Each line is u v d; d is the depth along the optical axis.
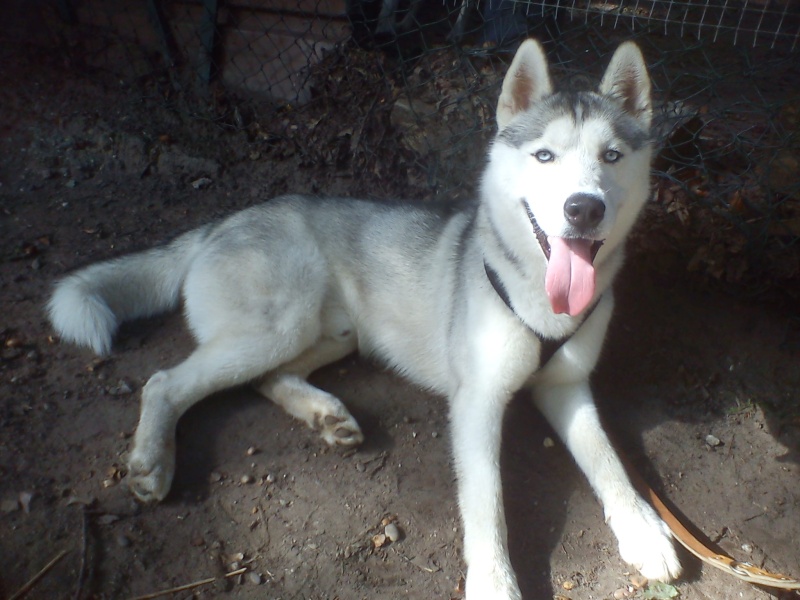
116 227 1.17
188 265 0.99
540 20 1.30
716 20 1.26
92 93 1.42
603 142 0.73
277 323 0.87
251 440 0.84
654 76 1.18
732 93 1.17
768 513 0.82
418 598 0.70
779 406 0.94
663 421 0.93
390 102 1.26
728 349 1.01
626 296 1.08
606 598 0.71
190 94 1.43
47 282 1.03
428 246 0.90
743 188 1.08
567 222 0.68
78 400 0.85
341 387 0.94
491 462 0.77
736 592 0.72
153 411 0.79
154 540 0.72
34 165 1.29
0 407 0.82
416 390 0.95
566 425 0.84
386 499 0.79
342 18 1.32
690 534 0.77
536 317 0.78
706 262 1.05
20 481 0.75
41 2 1.50
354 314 0.96
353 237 0.94
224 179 1.31
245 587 0.69
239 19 1.40
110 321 0.91
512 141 0.76
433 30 1.42
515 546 0.75
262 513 0.76
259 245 0.90
